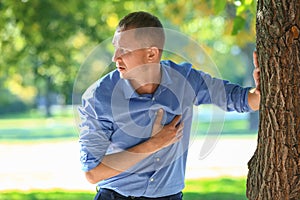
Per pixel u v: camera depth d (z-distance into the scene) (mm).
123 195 4828
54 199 13039
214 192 13805
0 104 60469
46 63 16859
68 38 16719
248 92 4797
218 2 7766
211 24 24656
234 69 52188
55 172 18094
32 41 16078
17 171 18578
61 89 17344
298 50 4242
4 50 16781
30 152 24562
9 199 13125
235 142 26062
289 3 4238
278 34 4254
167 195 4848
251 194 4512
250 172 4539
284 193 4324
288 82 4254
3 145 27969
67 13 16297
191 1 17609
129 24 4438
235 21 7777
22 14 15133
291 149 4281
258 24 4371
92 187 14938
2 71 17500
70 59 16984
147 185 4762
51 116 55031
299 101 4254
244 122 44250
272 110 4305
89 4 17297
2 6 15047
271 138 4328
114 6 16953
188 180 15852
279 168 4320
